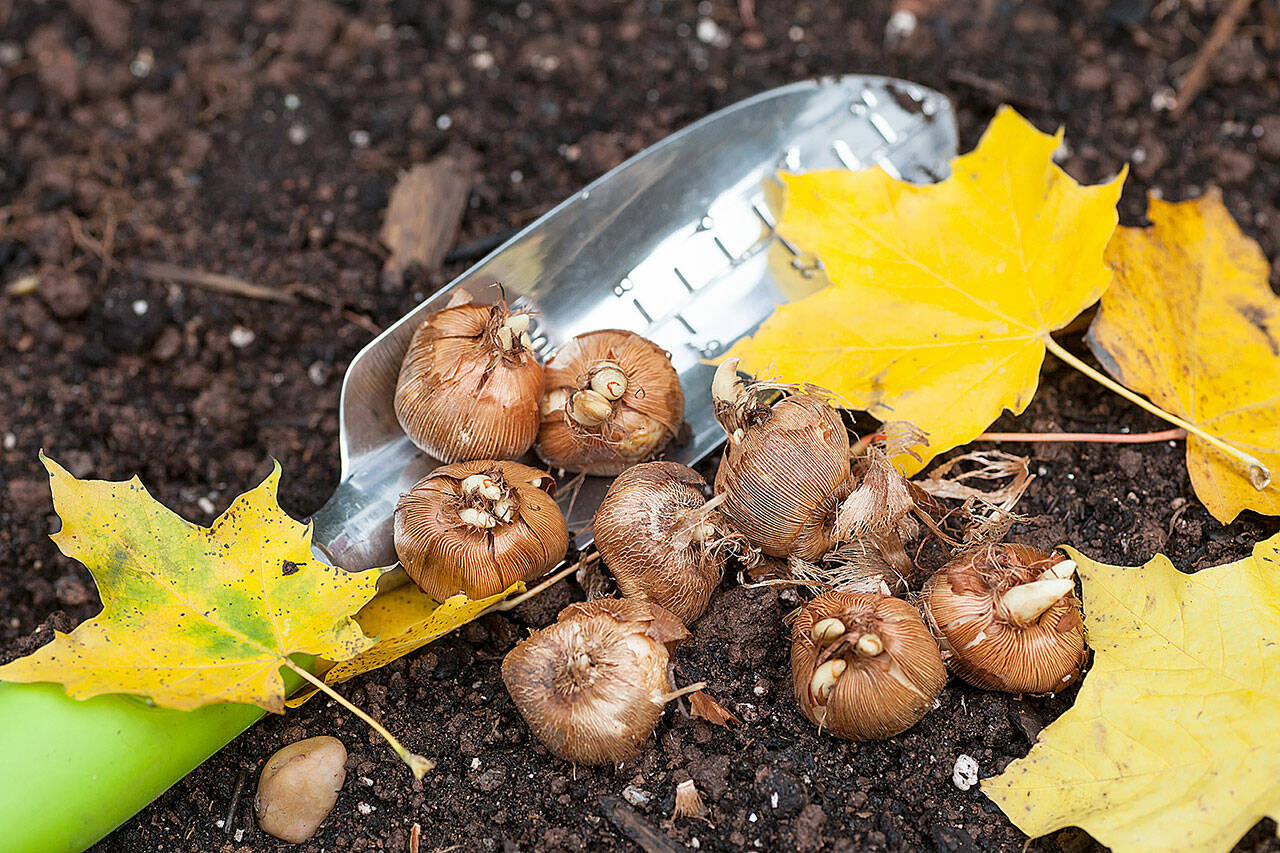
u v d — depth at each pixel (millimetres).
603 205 499
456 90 573
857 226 482
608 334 477
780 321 478
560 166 557
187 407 529
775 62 571
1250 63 562
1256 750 434
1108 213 475
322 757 457
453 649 474
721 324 500
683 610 460
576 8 588
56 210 559
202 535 447
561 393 475
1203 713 439
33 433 526
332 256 544
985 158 485
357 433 483
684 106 563
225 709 449
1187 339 485
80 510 443
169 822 459
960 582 448
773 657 466
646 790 451
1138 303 487
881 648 435
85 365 536
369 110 571
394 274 537
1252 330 485
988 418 471
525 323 464
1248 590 449
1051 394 505
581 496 484
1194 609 448
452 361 466
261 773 460
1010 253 481
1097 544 482
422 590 468
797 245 483
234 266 545
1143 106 559
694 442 490
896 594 467
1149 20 573
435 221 543
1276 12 570
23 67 590
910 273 481
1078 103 558
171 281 543
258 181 559
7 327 541
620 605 449
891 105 520
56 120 578
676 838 446
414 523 455
